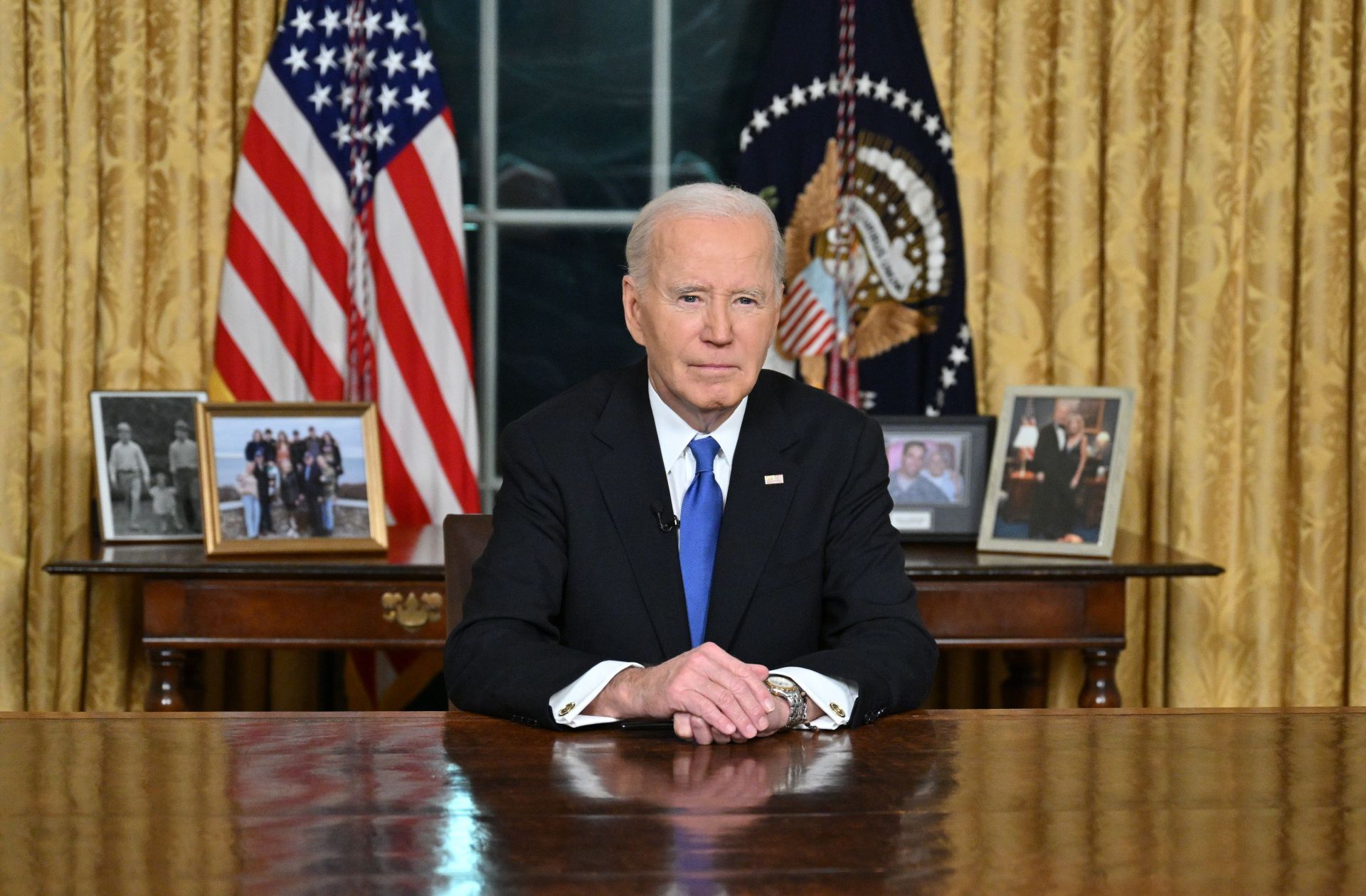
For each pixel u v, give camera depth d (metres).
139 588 3.29
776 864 1.10
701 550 1.95
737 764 1.42
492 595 1.85
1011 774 1.37
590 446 1.95
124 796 1.28
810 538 1.95
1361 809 1.25
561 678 1.61
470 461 3.29
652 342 1.86
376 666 3.37
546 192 3.54
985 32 3.29
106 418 3.00
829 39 3.28
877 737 1.54
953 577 2.73
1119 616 2.80
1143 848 1.14
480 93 3.51
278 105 3.22
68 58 3.19
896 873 1.08
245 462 2.87
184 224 3.23
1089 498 2.91
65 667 3.25
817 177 3.28
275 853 1.12
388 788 1.32
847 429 2.03
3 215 3.17
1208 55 3.26
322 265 3.24
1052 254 3.30
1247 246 3.34
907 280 3.30
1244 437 3.36
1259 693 3.35
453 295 3.27
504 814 1.23
